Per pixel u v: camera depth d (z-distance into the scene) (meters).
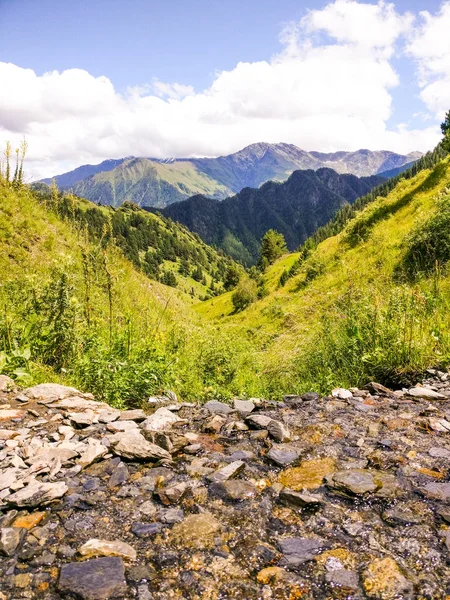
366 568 2.42
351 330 8.38
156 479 3.54
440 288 12.02
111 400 5.99
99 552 2.55
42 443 4.17
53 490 3.23
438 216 18.56
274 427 4.57
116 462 3.85
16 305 7.99
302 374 9.12
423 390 6.05
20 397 5.34
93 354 6.73
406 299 9.09
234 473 3.62
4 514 3.04
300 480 3.51
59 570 2.44
